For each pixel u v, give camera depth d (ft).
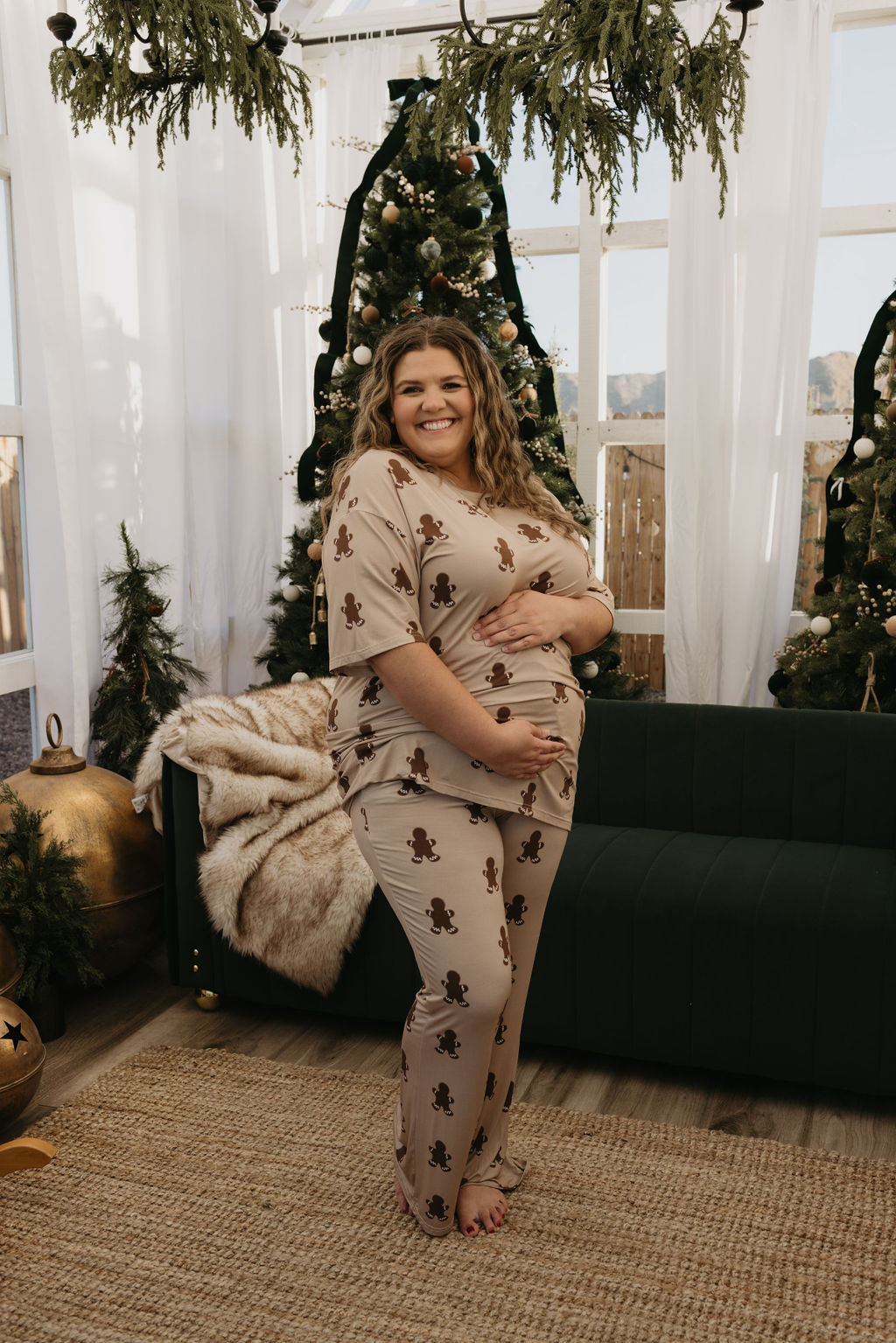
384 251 11.87
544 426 12.35
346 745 5.73
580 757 10.29
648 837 9.30
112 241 11.89
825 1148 7.25
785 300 12.34
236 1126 7.38
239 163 13.39
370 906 8.41
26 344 10.83
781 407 12.60
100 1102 7.68
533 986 8.26
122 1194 6.65
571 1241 6.19
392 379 5.78
